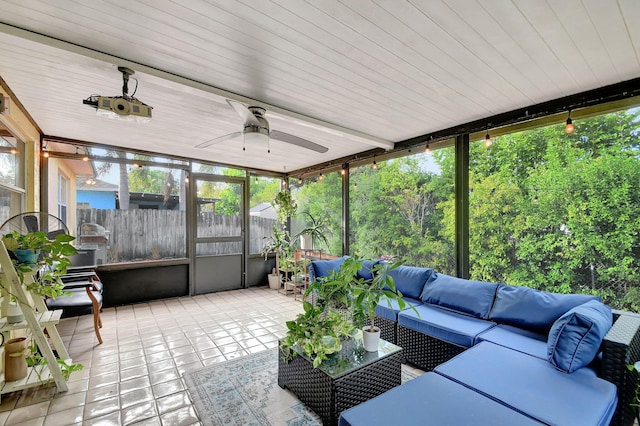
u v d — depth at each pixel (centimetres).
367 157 450
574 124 263
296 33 168
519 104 270
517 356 191
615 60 195
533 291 249
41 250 230
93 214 446
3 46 178
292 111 286
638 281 229
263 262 607
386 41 175
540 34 167
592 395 149
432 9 147
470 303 273
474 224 332
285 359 222
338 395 177
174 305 451
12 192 308
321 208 564
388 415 135
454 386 158
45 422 188
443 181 364
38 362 234
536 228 287
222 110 288
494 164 318
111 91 247
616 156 241
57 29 165
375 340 210
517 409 140
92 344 306
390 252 427
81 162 435
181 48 183
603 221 247
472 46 179
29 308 210
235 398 213
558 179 273
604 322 182
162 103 271
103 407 203
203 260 529
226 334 335
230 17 154
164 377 241
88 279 338
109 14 152
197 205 524
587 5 144
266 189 620
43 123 333
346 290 224
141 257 474
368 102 266
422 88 238
